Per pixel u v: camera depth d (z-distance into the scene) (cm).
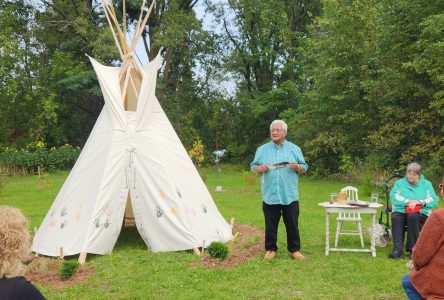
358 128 2136
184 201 806
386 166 1889
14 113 2822
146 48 3209
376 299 564
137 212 786
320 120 2259
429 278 371
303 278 640
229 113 3209
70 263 647
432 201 750
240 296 573
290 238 739
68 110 3023
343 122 2175
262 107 2911
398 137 1819
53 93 2822
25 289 252
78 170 813
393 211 770
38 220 1116
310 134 2320
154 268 683
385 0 1839
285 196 724
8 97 2767
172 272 666
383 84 1866
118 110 821
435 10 1670
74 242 742
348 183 1992
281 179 724
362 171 1953
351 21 2108
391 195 771
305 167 727
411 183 765
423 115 1758
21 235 262
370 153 1991
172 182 802
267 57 3144
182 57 3266
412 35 1762
